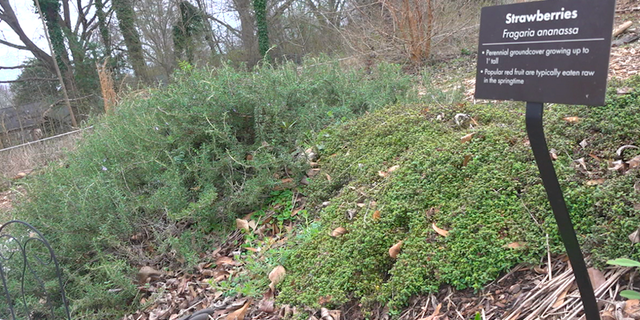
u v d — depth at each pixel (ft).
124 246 11.38
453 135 9.83
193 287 10.07
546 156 4.76
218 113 13.01
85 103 52.75
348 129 12.95
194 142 13.50
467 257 6.90
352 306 7.53
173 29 57.11
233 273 9.93
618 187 6.59
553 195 4.76
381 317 7.06
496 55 5.10
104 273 11.01
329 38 49.32
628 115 8.11
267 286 8.86
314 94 15.78
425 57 27.37
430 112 11.64
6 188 20.11
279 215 11.35
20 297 10.78
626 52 17.07
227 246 11.18
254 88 13.47
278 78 14.16
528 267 6.56
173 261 11.28
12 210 13.73
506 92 5.06
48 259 11.17
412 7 26.89
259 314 8.27
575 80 4.46
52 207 12.27
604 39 4.21
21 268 10.91
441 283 6.97
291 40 54.85
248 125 13.76
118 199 11.78
